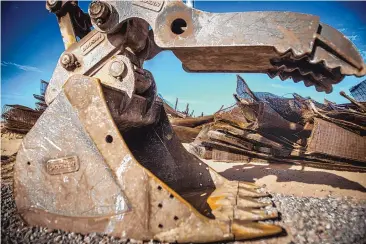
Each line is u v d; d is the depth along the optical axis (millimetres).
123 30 1513
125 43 1549
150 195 1157
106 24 1419
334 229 1260
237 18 1254
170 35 1340
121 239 1149
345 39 1158
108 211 1188
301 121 3773
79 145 1260
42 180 1285
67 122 1296
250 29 1230
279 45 1188
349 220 1371
